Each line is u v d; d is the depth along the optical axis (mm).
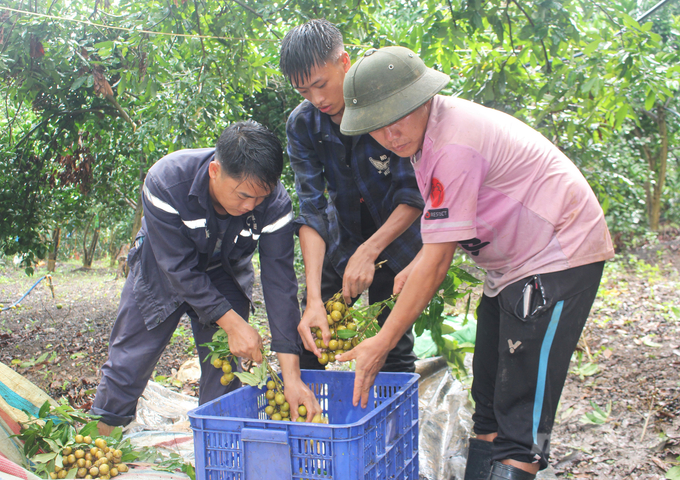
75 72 5992
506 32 3977
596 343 4898
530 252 1856
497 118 1836
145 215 2271
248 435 1687
